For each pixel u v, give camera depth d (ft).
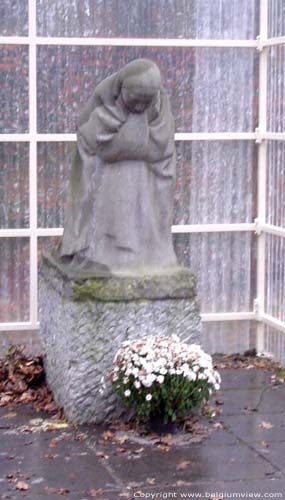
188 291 17.69
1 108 21.53
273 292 22.59
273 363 22.18
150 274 17.66
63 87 21.75
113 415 17.52
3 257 21.85
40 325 19.75
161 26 22.06
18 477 15.39
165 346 16.81
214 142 22.54
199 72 22.29
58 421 17.70
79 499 14.62
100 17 21.76
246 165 22.76
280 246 22.25
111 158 17.56
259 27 22.41
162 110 17.79
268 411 18.61
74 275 17.44
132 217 17.71
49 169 21.88
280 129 22.00
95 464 15.90
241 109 22.56
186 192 22.54
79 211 18.03
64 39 21.58
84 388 17.39
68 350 17.39
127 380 16.62
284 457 16.26
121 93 17.33
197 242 22.72
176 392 16.62
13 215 21.80
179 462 15.98
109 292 17.34
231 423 17.87
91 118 17.70
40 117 21.74
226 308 22.98
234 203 22.77
